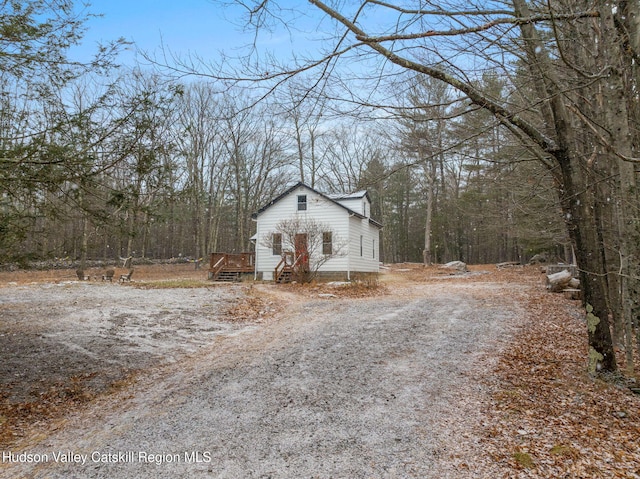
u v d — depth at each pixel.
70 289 14.13
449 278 22.34
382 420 4.46
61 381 5.84
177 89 4.83
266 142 33.53
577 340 7.84
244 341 8.23
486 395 5.13
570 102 5.20
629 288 5.83
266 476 3.39
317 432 4.19
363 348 7.42
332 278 19.77
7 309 10.10
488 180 9.19
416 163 5.25
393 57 4.48
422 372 6.05
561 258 30.70
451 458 3.63
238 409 4.84
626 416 4.45
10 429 4.43
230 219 47.56
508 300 12.77
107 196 5.00
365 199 23.17
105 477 3.41
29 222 4.85
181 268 30.42
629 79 5.78
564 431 4.12
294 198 20.84
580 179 5.45
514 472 3.37
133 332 8.56
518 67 5.09
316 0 4.25
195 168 23.64
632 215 5.36
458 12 4.34
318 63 4.43
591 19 5.61
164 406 5.00
